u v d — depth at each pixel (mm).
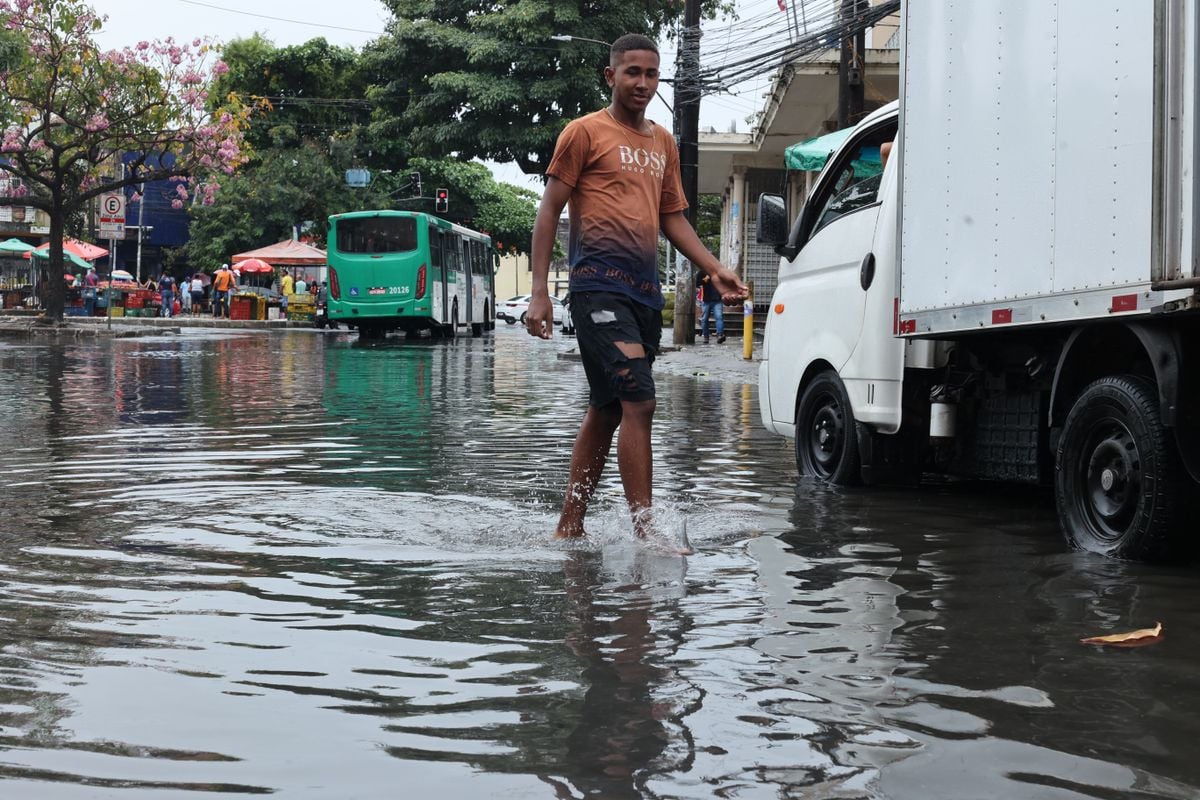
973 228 6035
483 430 10211
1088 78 5148
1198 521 4910
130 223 69500
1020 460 6312
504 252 70875
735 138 38562
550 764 2684
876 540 5504
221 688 3215
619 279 5410
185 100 32656
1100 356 5531
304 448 8758
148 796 2500
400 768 2660
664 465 8281
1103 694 3211
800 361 7895
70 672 3342
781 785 2572
